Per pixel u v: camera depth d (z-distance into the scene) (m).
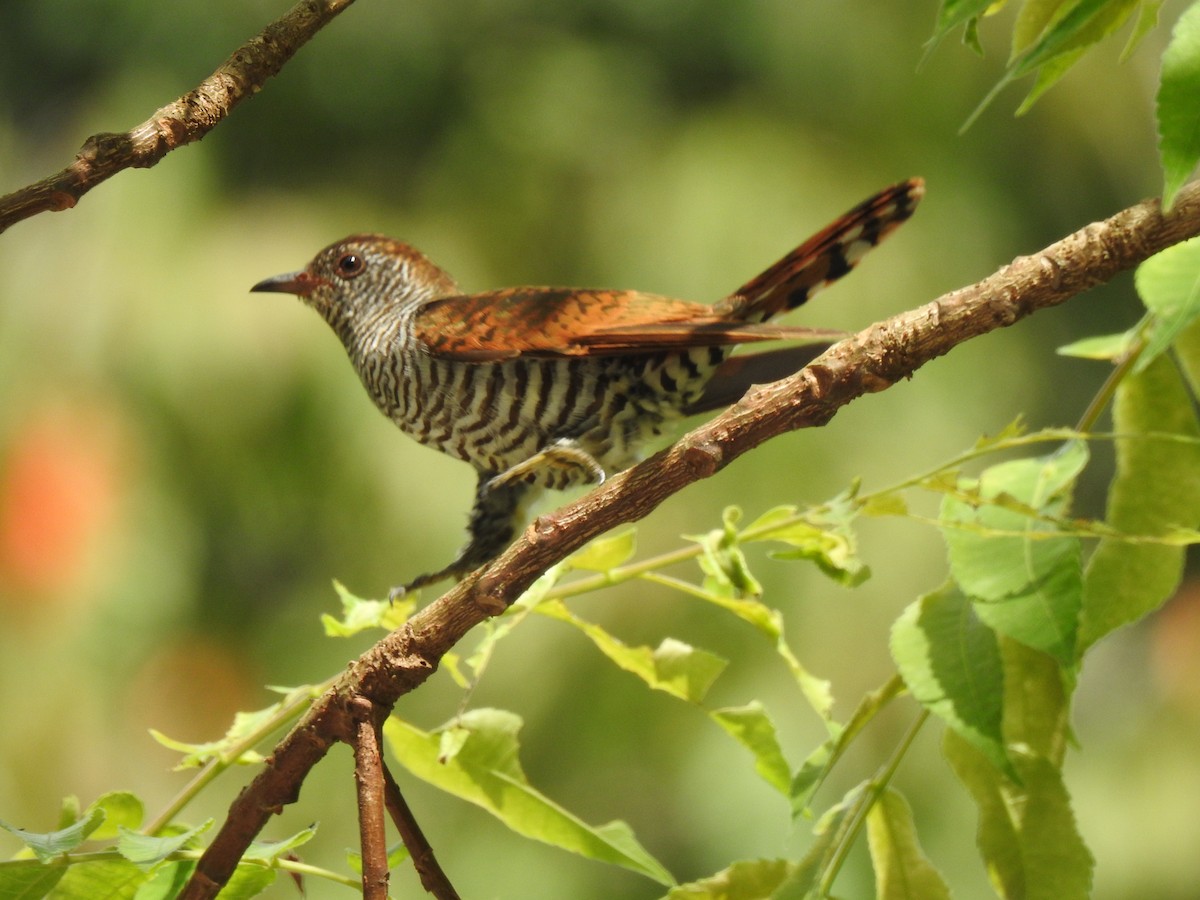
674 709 11.66
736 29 13.84
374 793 3.60
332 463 12.45
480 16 14.40
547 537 3.70
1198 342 4.21
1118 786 13.07
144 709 12.25
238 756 4.02
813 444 11.91
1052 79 3.85
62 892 3.76
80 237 12.80
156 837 3.61
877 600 11.61
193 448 12.40
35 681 11.66
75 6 14.42
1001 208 13.54
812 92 13.58
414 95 14.34
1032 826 4.01
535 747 11.78
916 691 3.80
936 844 11.45
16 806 11.52
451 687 11.95
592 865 12.03
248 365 12.43
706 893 4.01
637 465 3.73
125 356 12.37
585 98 13.62
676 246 12.52
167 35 14.32
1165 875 12.55
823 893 3.89
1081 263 3.45
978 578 3.84
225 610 12.71
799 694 11.41
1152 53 13.80
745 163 12.78
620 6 14.23
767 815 11.54
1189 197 3.38
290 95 14.21
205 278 12.70
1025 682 4.11
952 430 12.25
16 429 12.02
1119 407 4.28
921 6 13.82
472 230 13.35
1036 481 4.06
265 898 11.64
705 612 11.57
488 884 11.79
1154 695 13.59
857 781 11.55
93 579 11.90
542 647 11.80
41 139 14.68
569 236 13.20
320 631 12.66
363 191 13.98
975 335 3.54
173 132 3.62
